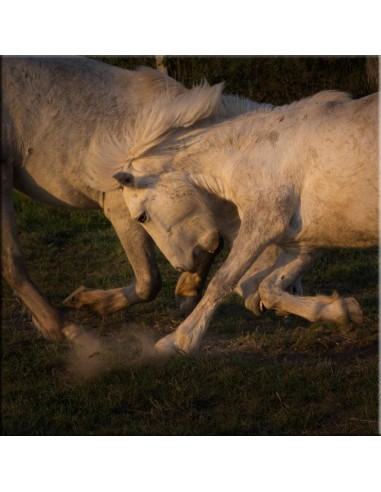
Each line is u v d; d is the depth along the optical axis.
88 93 7.57
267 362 7.15
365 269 10.03
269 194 6.66
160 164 7.16
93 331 8.27
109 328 8.52
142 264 7.99
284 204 6.63
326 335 7.82
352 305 6.95
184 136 7.21
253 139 6.91
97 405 6.19
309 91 15.99
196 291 8.38
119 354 7.24
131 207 7.24
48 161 7.59
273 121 6.89
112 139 7.33
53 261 11.22
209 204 7.28
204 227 7.32
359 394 6.11
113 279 10.25
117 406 6.20
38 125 7.48
